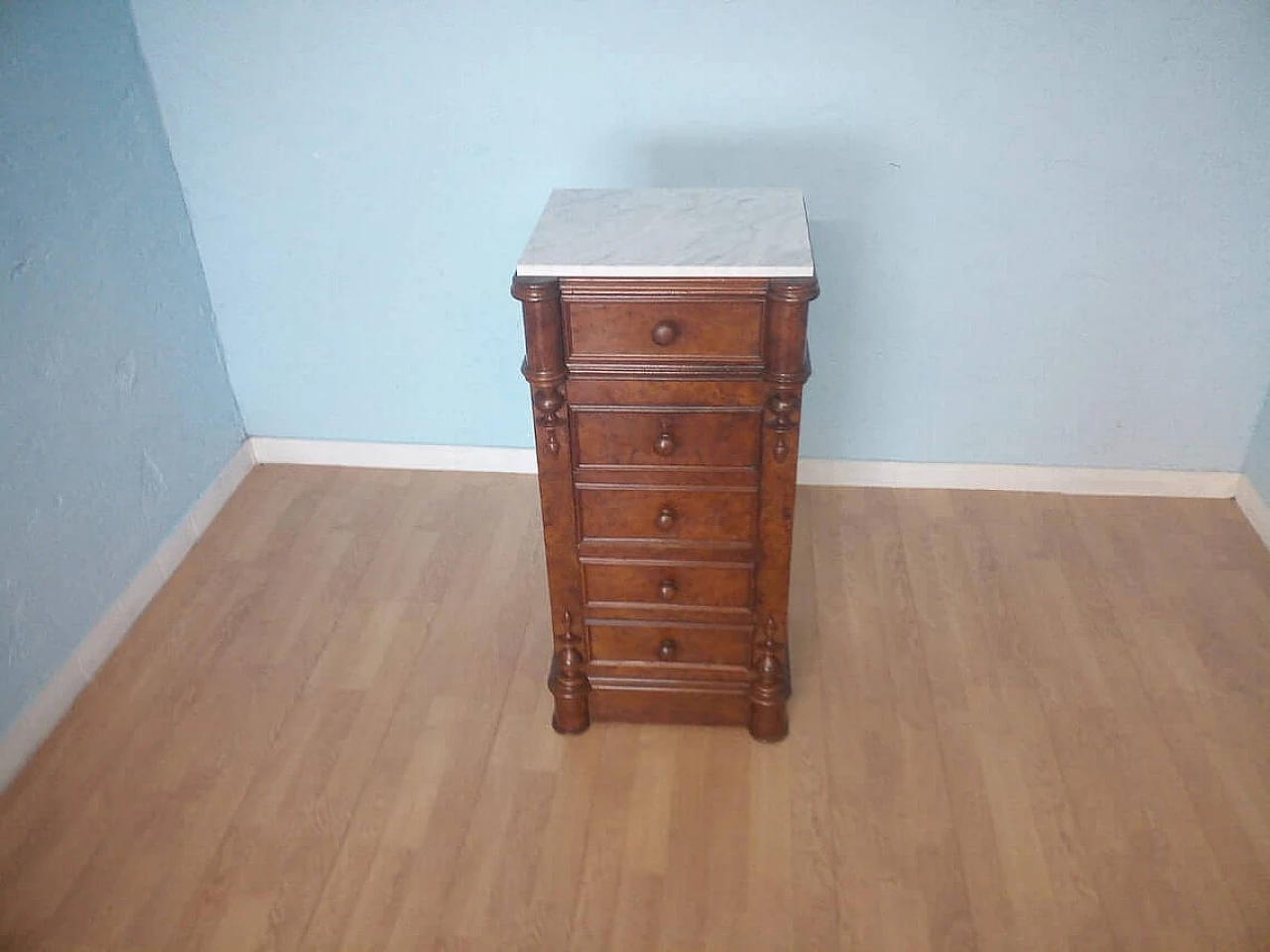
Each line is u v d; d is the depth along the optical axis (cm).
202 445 252
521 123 221
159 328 231
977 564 234
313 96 222
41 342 193
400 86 219
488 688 206
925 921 162
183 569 239
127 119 216
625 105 217
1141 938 159
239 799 184
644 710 196
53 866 173
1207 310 227
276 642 219
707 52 209
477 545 245
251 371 262
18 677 190
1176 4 194
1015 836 174
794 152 219
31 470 192
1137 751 189
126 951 161
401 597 230
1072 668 206
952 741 192
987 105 208
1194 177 212
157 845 177
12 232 184
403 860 174
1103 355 236
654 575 180
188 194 237
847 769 187
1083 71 203
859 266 230
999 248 225
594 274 149
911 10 200
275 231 241
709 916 164
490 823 180
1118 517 248
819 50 206
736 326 153
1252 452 243
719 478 168
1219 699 198
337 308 251
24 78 185
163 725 199
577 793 185
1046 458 253
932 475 258
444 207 234
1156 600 223
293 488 267
